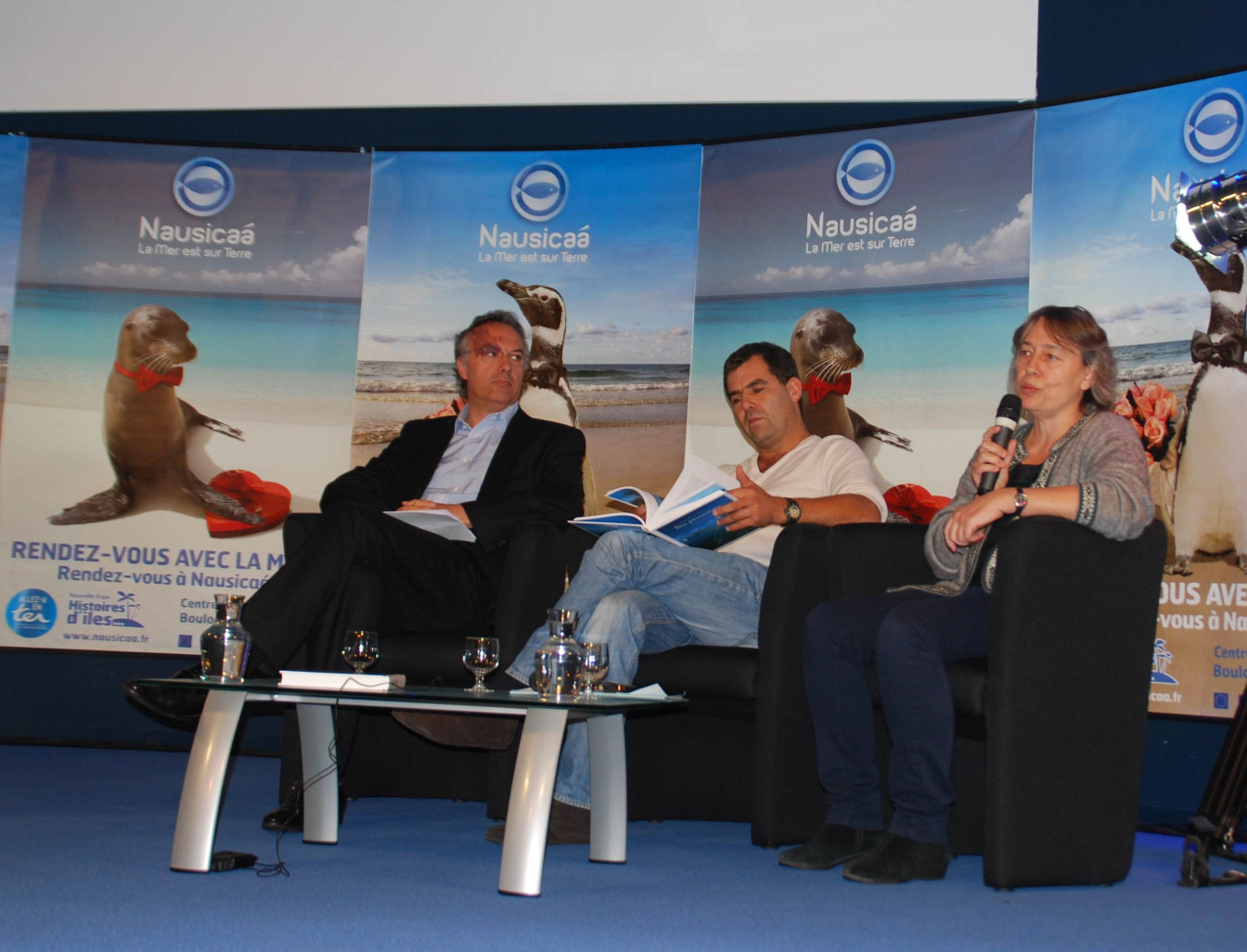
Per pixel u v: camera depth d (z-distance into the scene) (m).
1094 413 2.41
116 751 4.29
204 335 4.39
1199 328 3.38
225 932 1.59
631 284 4.27
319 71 4.57
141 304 4.40
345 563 2.50
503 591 2.72
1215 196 2.52
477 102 4.51
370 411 4.35
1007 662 2.12
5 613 4.29
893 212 3.97
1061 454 2.38
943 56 4.14
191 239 4.44
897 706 2.19
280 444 4.35
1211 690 3.27
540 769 1.93
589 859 2.29
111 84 4.61
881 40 4.22
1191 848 2.26
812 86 4.27
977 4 4.13
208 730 2.07
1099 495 2.18
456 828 2.72
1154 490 3.39
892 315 3.93
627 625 2.49
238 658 2.13
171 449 4.35
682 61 4.40
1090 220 3.64
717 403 4.12
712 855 2.43
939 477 3.81
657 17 4.44
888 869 2.15
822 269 4.05
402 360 4.36
